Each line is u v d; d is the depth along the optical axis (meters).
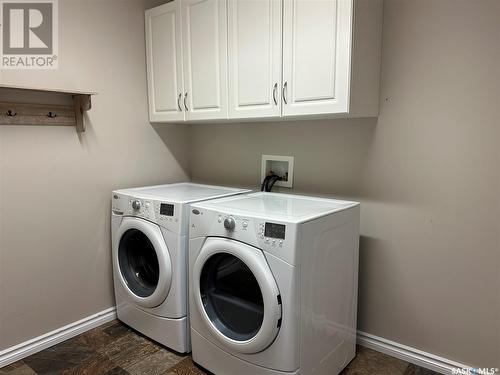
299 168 2.26
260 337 1.49
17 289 1.97
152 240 1.95
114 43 2.32
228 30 2.01
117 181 2.41
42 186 2.03
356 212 1.84
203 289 1.76
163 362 1.92
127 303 2.22
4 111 1.86
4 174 1.88
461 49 1.65
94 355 2.01
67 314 2.19
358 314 2.10
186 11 2.20
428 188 1.80
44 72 2.00
